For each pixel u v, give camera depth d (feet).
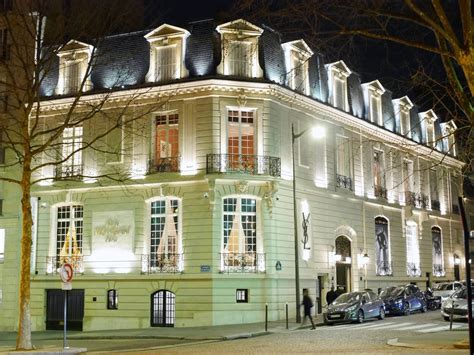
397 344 63.67
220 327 98.37
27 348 66.44
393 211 150.51
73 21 84.64
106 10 87.40
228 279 104.58
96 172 113.80
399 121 156.46
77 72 117.70
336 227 127.44
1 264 118.93
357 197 135.64
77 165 114.83
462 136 76.59
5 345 82.43
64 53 118.21
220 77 107.14
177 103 110.11
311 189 120.16
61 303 115.24
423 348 59.72
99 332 102.22
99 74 115.34
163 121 111.75
